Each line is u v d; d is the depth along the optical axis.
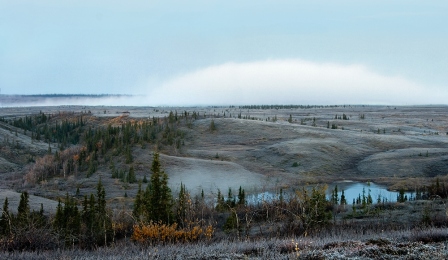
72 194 94.31
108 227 29.84
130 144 143.00
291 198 38.44
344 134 172.75
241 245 18.27
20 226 25.45
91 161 123.81
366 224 30.02
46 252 19.36
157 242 22.23
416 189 74.44
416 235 19.20
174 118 199.75
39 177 114.44
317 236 23.59
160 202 33.31
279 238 23.70
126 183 106.62
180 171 116.19
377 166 122.56
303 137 169.25
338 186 100.94
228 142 168.25
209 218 35.28
